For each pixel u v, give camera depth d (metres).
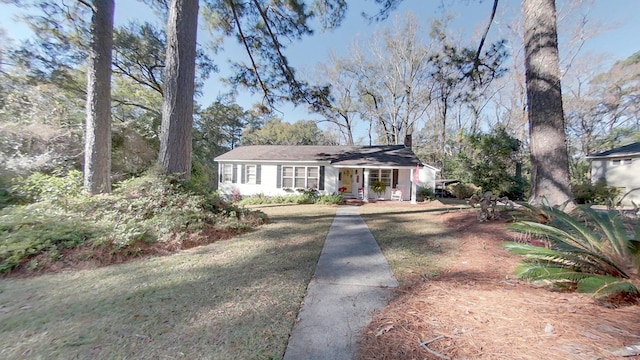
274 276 3.25
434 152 24.05
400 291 2.78
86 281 3.07
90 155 6.34
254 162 14.68
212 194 6.76
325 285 2.98
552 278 2.35
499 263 3.53
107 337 1.96
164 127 6.39
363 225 6.80
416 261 3.84
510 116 20.69
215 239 5.18
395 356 1.70
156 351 1.80
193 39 6.58
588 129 21.30
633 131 20.52
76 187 6.30
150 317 2.26
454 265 3.62
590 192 12.81
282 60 9.06
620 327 1.76
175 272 3.38
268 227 6.50
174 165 6.35
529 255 2.74
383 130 24.62
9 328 2.08
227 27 8.49
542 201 4.86
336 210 9.98
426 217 8.09
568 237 2.84
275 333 2.02
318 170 14.26
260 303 2.53
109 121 6.65
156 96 14.54
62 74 8.71
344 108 22.61
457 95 8.63
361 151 15.47
